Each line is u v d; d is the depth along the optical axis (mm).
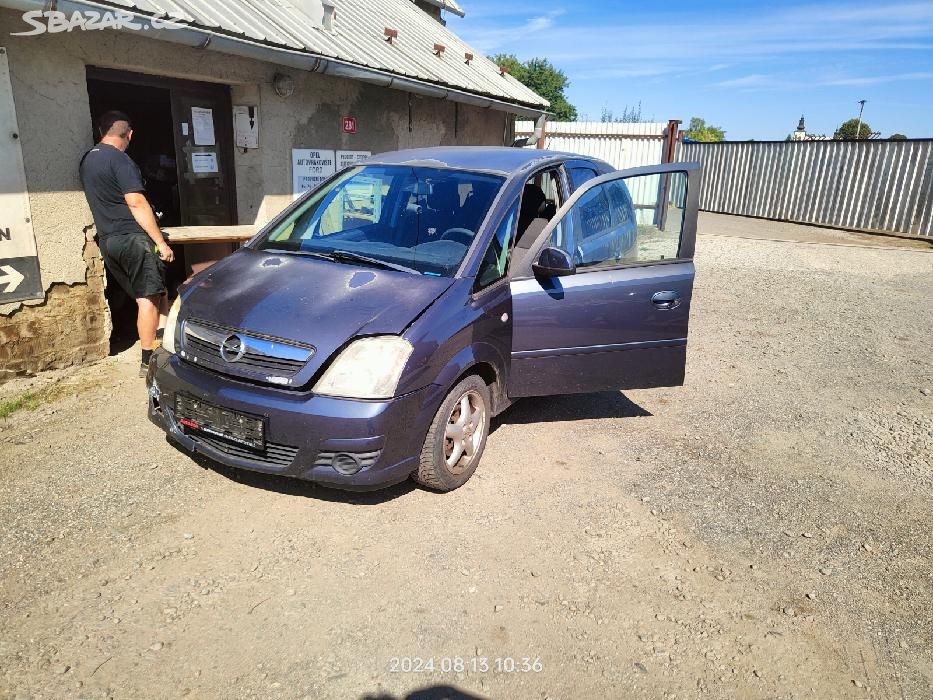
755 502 3914
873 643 2852
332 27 7746
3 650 2521
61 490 3559
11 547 3090
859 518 3812
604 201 4602
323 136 7473
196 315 3477
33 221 4777
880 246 14914
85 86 4957
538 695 2486
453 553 3254
